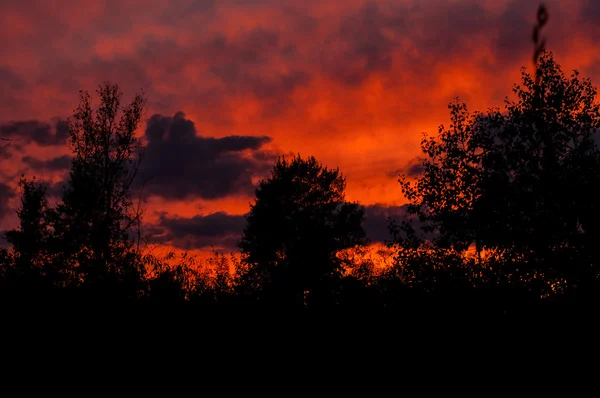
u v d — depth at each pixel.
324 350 22.27
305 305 28.22
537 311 25.94
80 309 20.83
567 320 25.03
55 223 28.84
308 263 42.25
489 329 25.25
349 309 26.81
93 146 33.25
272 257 45.41
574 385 19.48
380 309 27.77
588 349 22.36
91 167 31.28
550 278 27.06
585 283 25.91
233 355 20.55
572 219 27.22
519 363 21.56
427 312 27.22
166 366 18.84
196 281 25.59
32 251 27.56
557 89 28.16
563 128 28.09
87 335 19.59
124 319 21.05
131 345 19.78
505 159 29.19
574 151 28.25
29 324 19.31
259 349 21.52
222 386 18.11
